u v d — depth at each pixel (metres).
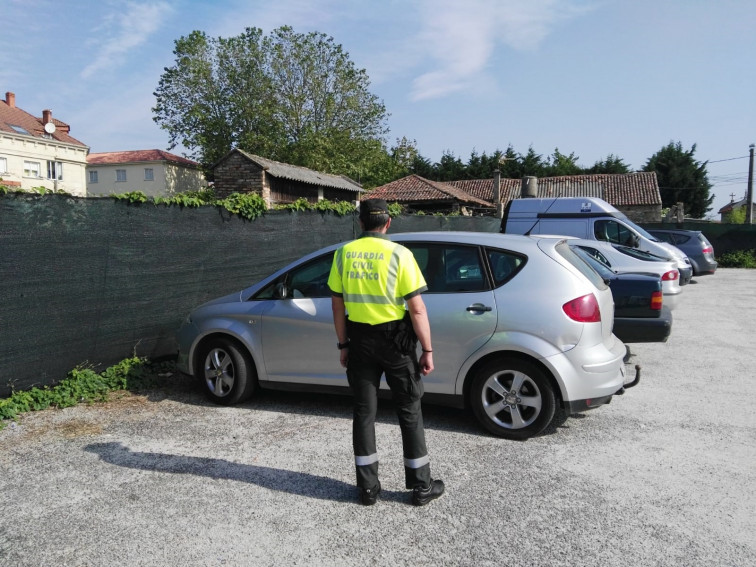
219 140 37.56
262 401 5.41
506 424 4.44
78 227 5.37
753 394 5.71
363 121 38.31
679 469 3.89
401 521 3.22
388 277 3.25
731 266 25.25
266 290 5.24
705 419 4.92
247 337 5.14
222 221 7.14
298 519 3.24
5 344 4.82
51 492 3.57
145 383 5.82
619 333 6.32
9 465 3.97
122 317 5.88
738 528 3.12
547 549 2.93
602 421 4.86
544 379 4.25
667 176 59.91
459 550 2.93
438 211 28.38
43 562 2.83
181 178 50.69
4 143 39.25
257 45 37.19
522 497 3.49
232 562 2.83
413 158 47.69
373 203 3.41
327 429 4.66
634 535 3.06
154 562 2.83
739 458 4.07
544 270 4.38
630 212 35.44
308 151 35.78
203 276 6.87
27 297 4.96
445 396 4.56
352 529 3.13
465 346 4.43
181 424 4.79
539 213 13.05
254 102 37.12
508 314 4.32
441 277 4.62
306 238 8.91
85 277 5.46
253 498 3.49
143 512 3.32
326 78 37.41
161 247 6.28
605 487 3.62
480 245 4.60
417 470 3.37
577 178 38.91
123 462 4.01
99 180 50.00
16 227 4.83
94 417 4.95
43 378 5.17
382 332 3.27
